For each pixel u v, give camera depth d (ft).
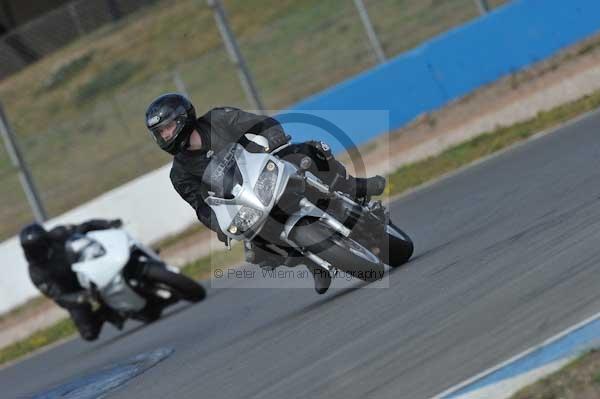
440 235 100.12
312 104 196.13
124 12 343.46
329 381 58.90
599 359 45.80
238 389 66.28
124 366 96.78
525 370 47.78
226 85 247.70
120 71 321.73
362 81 196.85
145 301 125.90
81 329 126.62
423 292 73.61
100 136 237.45
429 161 164.76
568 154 114.32
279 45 254.47
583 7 195.72
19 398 102.27
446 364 53.52
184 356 89.61
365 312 75.05
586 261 62.64
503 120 175.63
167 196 190.19
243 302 112.78
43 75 329.31
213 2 196.34
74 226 129.39
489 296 64.13
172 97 79.00
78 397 85.81
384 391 52.90
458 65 196.03
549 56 193.88
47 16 332.80
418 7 244.22
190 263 170.40
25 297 190.19
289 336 78.33
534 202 94.07
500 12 195.52
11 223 224.33
